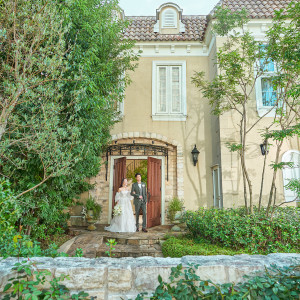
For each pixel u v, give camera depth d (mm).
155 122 9883
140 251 5879
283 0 9523
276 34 5781
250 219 5484
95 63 5598
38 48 4125
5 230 3133
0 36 3629
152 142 9844
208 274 2076
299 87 4121
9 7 3715
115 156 10023
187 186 9500
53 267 2012
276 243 5109
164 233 7500
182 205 8953
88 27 4691
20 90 3627
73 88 4672
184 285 1953
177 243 5844
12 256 2600
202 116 9906
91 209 8430
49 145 3936
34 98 4180
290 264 2191
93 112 5195
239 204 7973
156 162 9648
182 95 10023
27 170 4539
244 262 2201
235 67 6281
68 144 4660
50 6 3867
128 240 6781
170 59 10234
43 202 4871
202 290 1963
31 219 4879
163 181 9844
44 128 3912
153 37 10102
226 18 6785
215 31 7219
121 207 7906
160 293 1912
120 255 5785
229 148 7449
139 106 9977
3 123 3633
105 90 5879
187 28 10828
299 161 8234
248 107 8508
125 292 2006
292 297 1961
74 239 6609
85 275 1989
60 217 7633
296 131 5355
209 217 5996
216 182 9258
